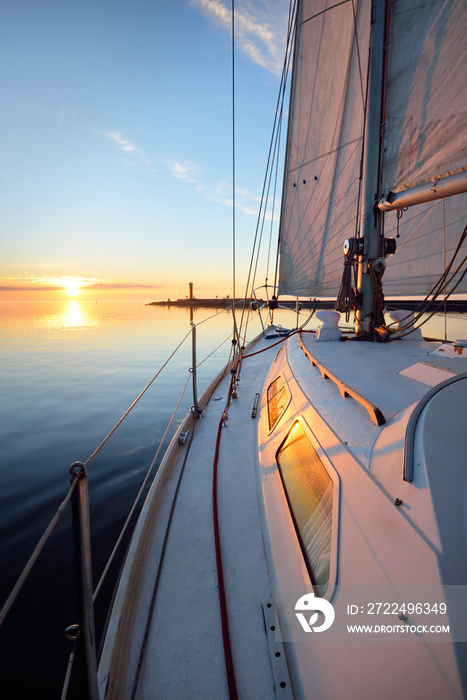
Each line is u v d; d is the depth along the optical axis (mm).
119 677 1819
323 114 6715
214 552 2654
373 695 1102
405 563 1256
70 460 7852
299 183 7773
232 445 4328
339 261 7180
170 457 3922
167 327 43438
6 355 23516
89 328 43469
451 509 1294
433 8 3092
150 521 2959
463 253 5250
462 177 2750
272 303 9758
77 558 1323
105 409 11742
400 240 6102
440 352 2949
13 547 5012
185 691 1780
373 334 4672
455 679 926
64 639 3479
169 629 2096
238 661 1868
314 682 1448
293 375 4039
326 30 6090
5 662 3248
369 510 1593
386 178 3764
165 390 14344
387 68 3600
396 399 2141
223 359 21516
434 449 1517
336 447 2146
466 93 2945
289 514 2467
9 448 8594
